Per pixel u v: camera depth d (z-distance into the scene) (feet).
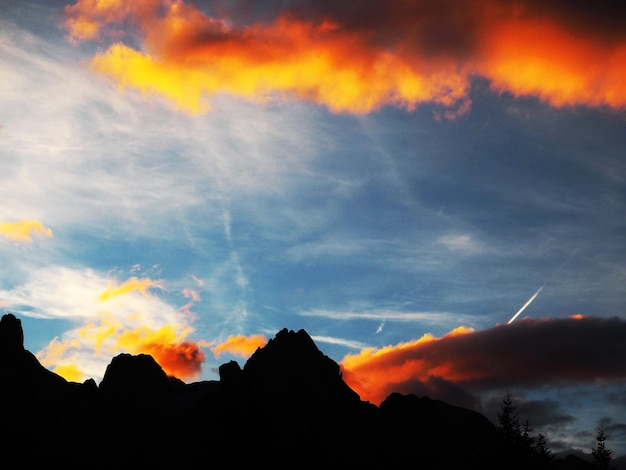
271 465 280.31
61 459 270.05
